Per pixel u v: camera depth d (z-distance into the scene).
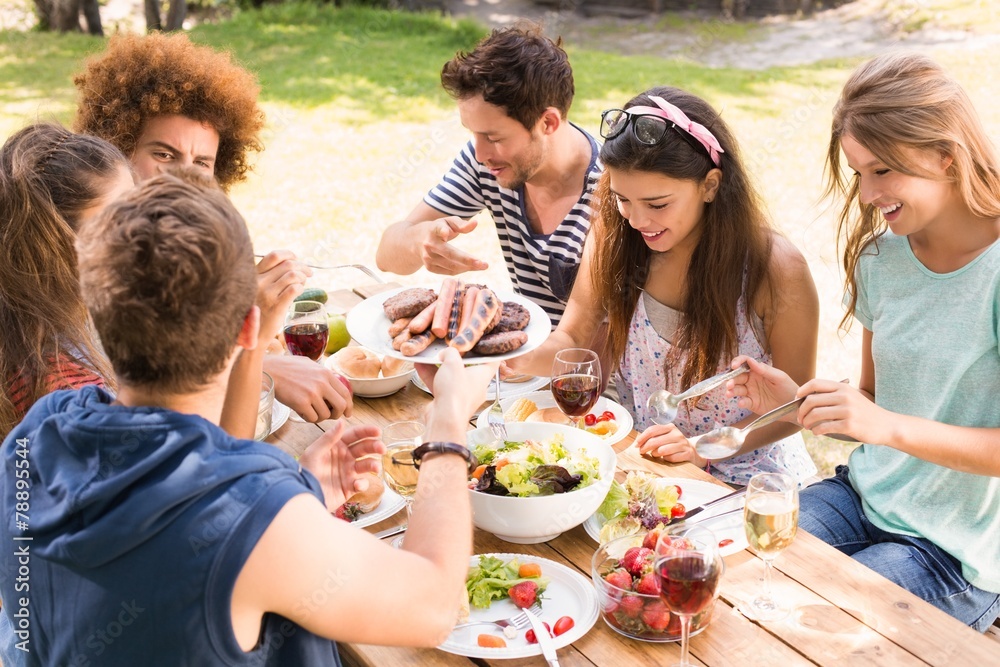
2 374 1.82
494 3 14.66
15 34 12.84
